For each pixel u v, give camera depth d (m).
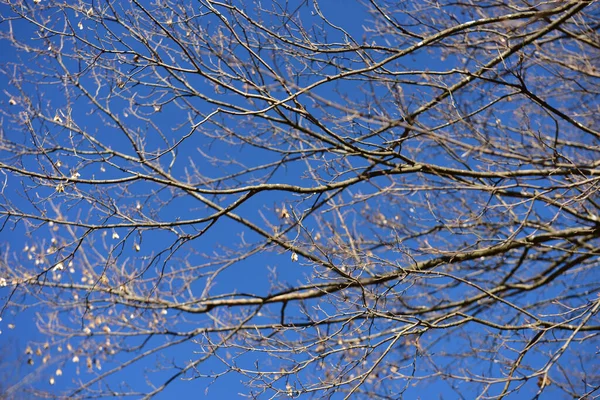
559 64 6.64
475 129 6.27
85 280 7.50
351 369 5.96
